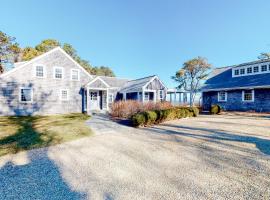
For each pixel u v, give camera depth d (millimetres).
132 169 4754
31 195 3535
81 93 22125
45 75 19734
